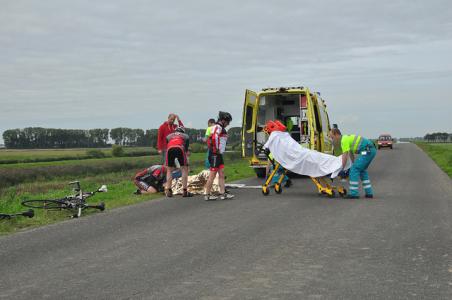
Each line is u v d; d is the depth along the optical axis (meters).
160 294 4.23
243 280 4.62
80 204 9.15
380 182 14.57
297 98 16.97
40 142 121.38
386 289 4.29
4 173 25.56
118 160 39.44
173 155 11.47
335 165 10.91
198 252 5.81
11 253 5.95
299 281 4.56
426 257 5.43
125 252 5.88
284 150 11.35
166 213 9.05
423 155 34.09
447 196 10.91
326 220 7.92
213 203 10.39
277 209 9.27
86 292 4.32
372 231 6.95
